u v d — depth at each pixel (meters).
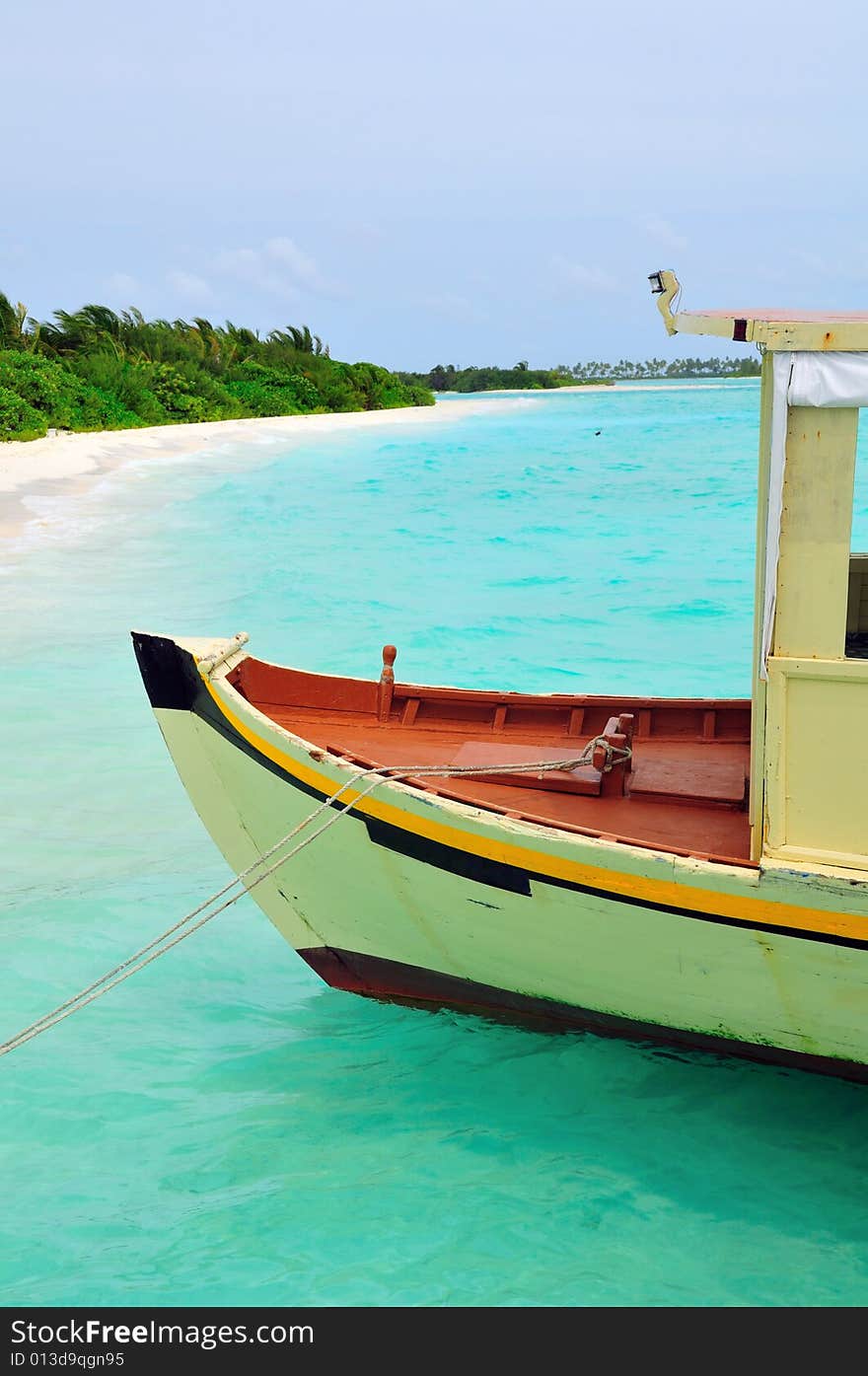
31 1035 4.97
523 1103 5.05
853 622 5.89
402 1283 4.03
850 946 4.24
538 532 21.73
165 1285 4.02
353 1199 4.45
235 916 6.84
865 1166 4.63
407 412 69.56
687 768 5.97
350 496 27.00
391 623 14.02
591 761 5.71
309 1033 5.69
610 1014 5.15
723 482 30.17
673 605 15.22
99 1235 4.27
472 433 52.53
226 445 39.41
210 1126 4.92
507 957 5.18
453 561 18.50
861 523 20.58
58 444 34.03
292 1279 4.04
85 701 10.60
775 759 4.19
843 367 3.82
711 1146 4.75
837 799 4.15
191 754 5.91
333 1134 4.86
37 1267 4.11
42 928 6.57
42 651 12.27
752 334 3.93
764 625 4.07
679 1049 5.28
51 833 7.86
